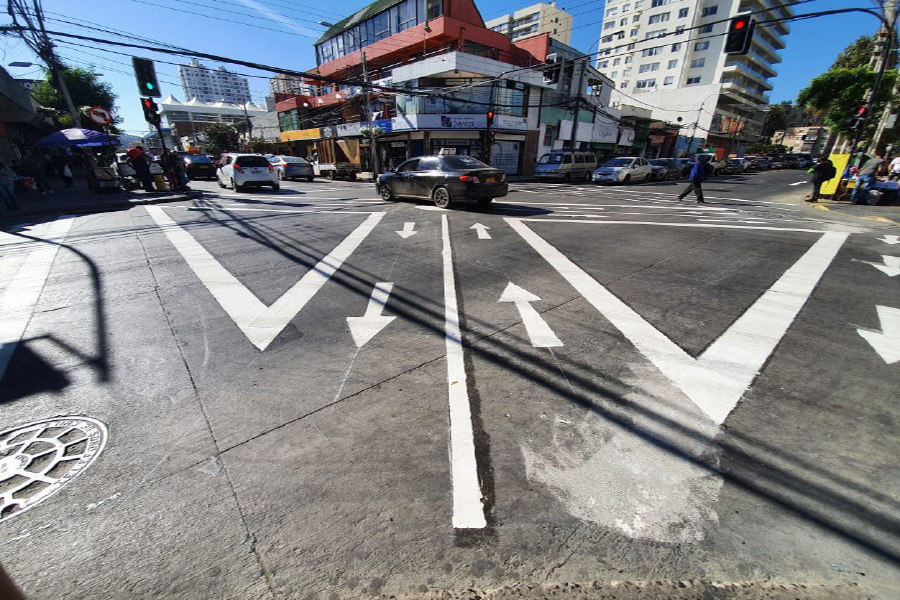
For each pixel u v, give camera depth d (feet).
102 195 44.98
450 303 14.44
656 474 6.92
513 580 5.24
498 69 77.61
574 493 6.53
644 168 76.13
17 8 41.70
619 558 5.50
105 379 9.70
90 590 5.09
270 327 12.47
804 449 7.54
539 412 8.54
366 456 7.30
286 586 5.16
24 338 11.71
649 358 10.75
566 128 97.55
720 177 98.32
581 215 33.60
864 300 14.97
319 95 114.83
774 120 237.45
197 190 53.21
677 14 177.78
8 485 6.64
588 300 14.80
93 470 6.97
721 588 5.13
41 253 20.65
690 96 155.84
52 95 108.06
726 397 9.10
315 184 68.74
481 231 26.48
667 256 20.84
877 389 9.45
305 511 6.19
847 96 74.18
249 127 144.15
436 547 5.64
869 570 5.32
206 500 6.38
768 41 201.16
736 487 6.66
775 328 12.57
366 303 14.39
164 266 18.57
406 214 33.06
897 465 7.17
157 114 40.81
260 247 22.07
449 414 8.46
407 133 83.97
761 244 23.57
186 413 8.49
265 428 8.03
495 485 6.66
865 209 39.37
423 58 80.43
